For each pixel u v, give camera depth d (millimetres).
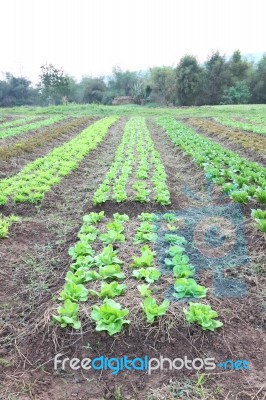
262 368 1539
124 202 3383
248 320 1826
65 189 3934
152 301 1774
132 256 2336
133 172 4480
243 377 1490
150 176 4266
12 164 4777
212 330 1684
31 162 5023
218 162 4527
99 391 1452
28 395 1433
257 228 2615
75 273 2084
